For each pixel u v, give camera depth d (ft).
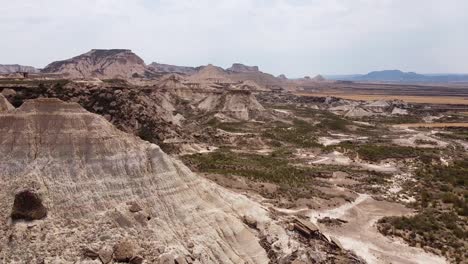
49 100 126.41
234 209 143.54
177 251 108.58
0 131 122.52
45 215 105.60
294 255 130.52
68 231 103.40
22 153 117.60
